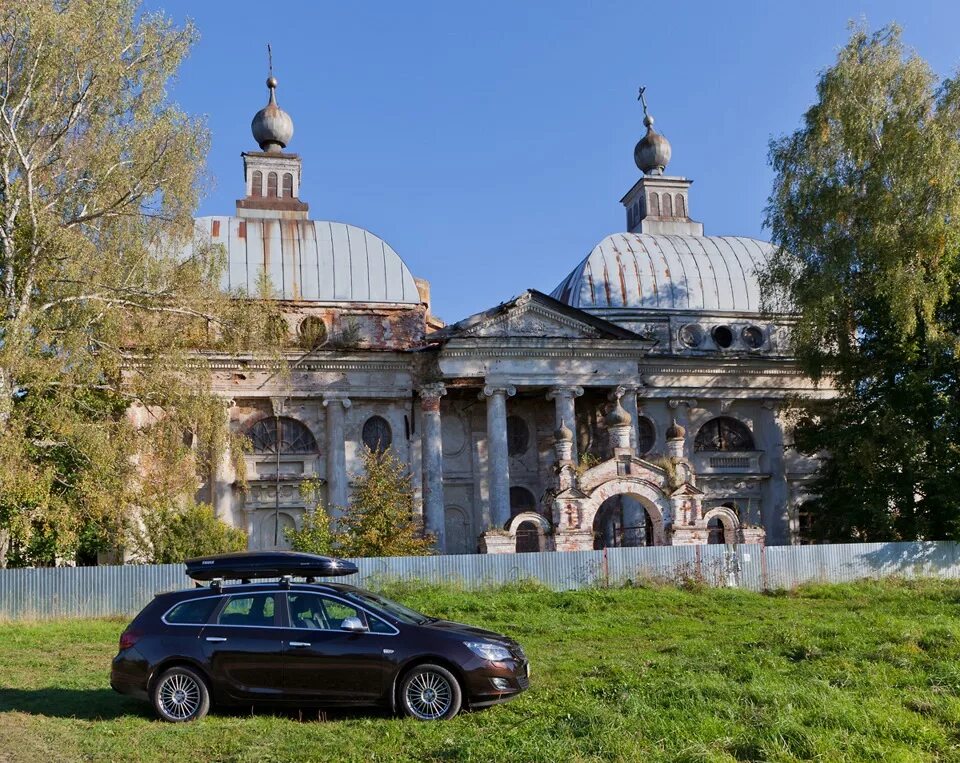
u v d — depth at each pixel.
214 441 30.28
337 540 33.91
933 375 36.09
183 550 31.89
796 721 11.30
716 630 21.44
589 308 45.97
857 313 38.31
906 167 35.19
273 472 40.69
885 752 10.41
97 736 11.98
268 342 31.81
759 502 45.41
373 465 35.38
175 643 13.10
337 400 41.06
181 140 30.25
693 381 45.28
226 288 42.00
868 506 36.06
